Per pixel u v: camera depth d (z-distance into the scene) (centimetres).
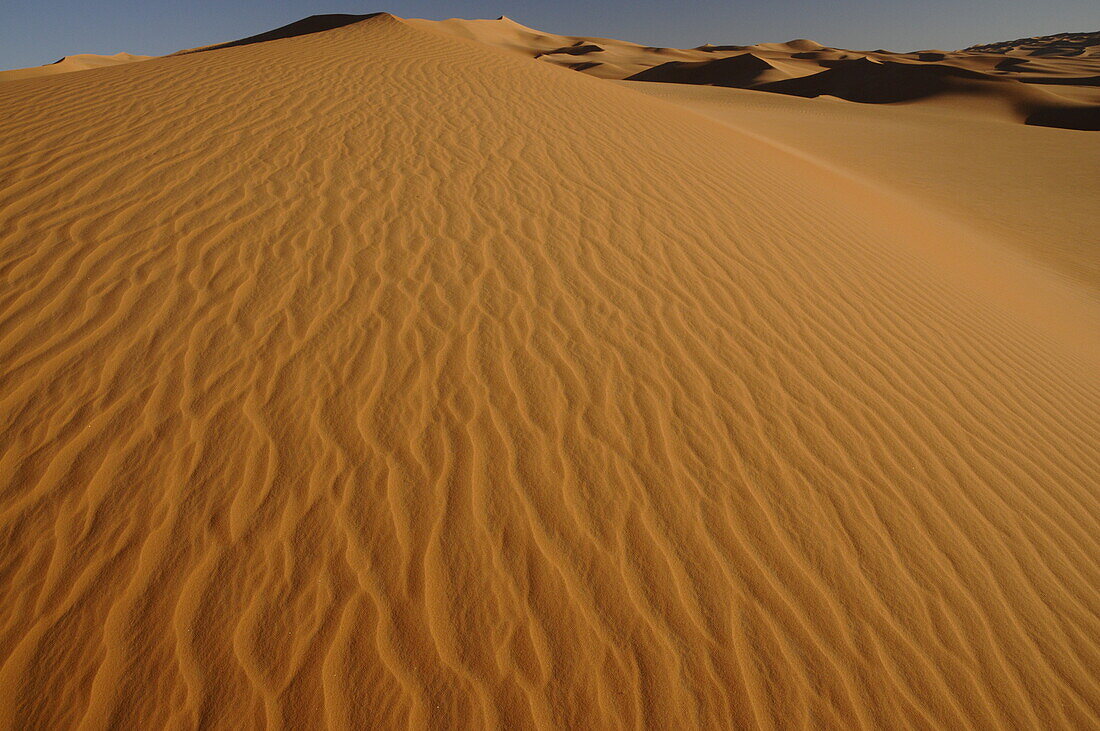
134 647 255
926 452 400
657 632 276
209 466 329
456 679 254
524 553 302
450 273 512
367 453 344
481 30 10888
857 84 5684
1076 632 299
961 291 724
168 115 806
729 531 324
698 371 437
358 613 272
